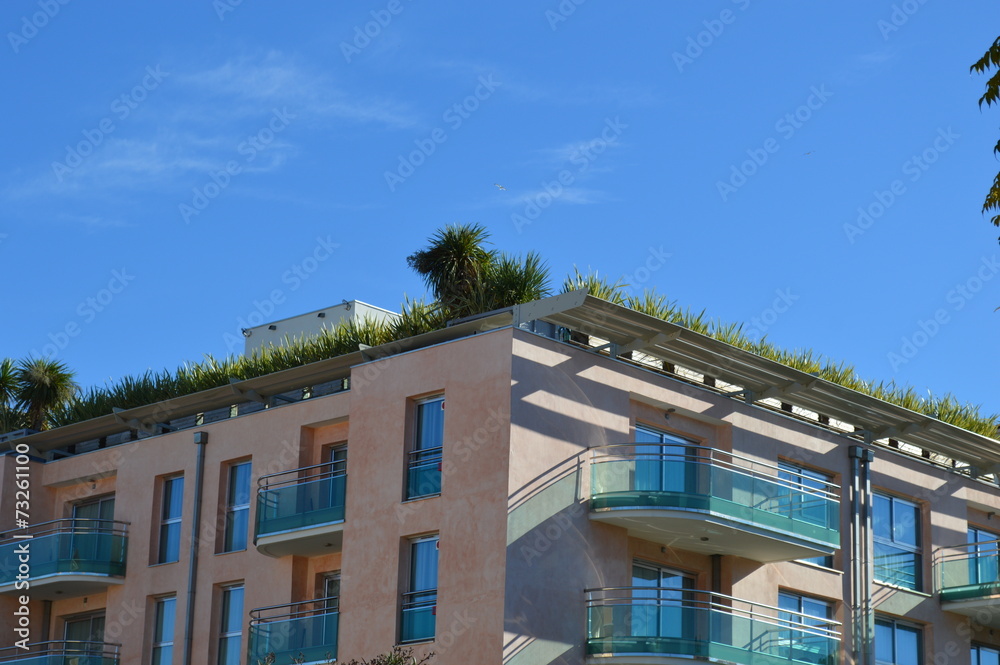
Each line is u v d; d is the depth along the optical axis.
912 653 31.81
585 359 27.44
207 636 29.88
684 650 25.81
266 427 30.45
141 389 39.59
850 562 30.77
